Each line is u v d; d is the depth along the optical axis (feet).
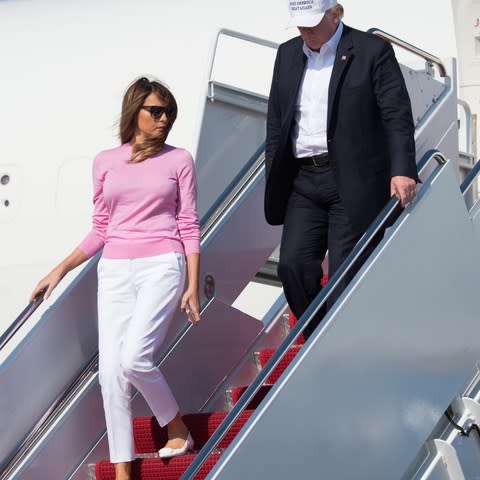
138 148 44.04
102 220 45.34
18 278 73.41
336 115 43.62
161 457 43.96
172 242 43.60
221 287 52.03
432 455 45.37
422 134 59.47
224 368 52.65
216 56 79.20
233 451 37.81
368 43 43.62
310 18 42.24
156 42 78.43
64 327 47.85
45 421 47.11
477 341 45.85
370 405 41.75
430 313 44.19
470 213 48.98
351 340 41.37
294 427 39.45
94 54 78.18
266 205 45.91
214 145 51.72
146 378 42.98
